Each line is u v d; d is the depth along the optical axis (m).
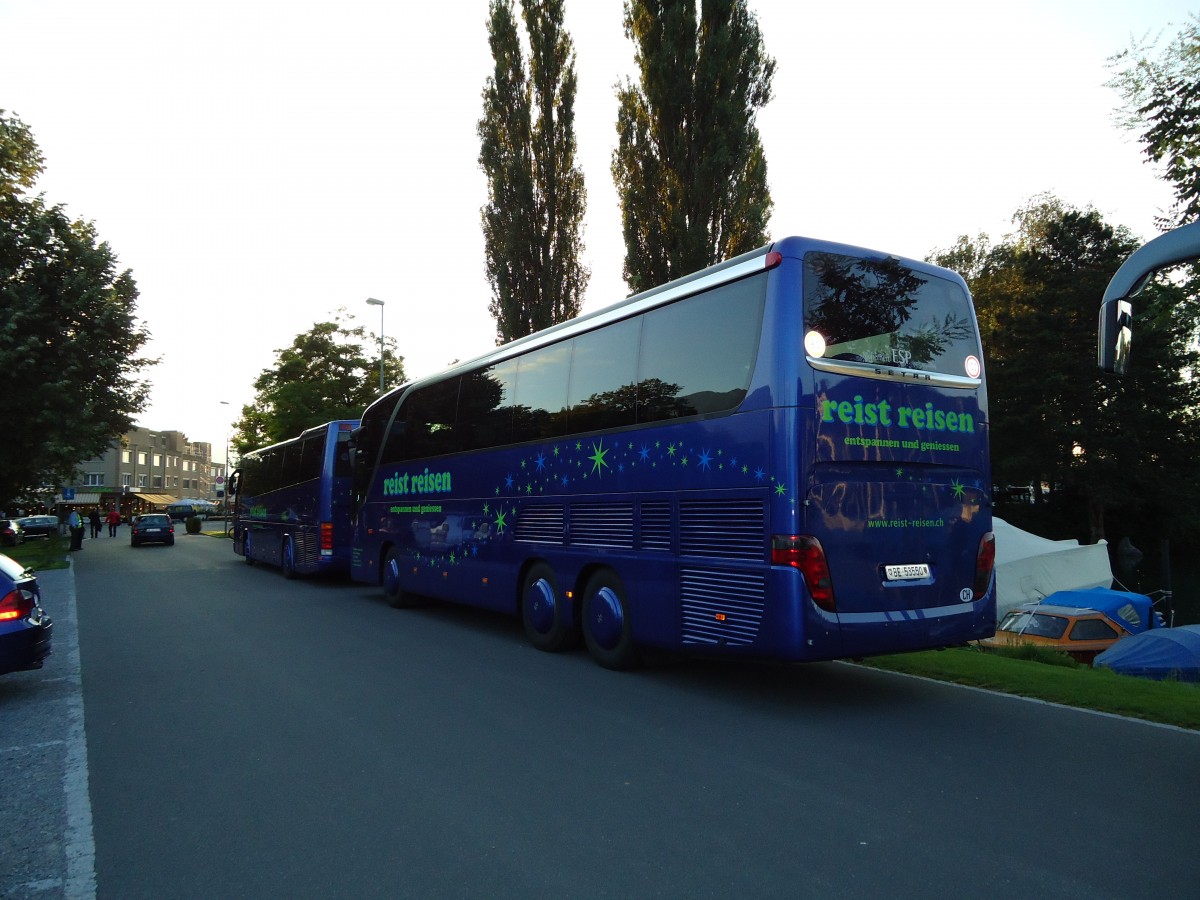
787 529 6.29
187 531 55.16
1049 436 38.28
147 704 7.14
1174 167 13.67
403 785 4.96
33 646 7.39
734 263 7.04
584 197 26.48
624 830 4.23
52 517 59.78
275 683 7.86
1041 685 7.25
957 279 7.45
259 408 48.81
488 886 3.63
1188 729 6.02
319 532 17.27
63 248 26.97
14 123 26.03
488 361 10.94
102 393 28.77
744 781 4.98
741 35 21.98
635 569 7.89
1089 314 37.88
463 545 11.23
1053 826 4.22
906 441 6.81
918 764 5.27
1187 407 37.75
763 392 6.54
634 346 8.15
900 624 6.59
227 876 3.79
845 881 3.63
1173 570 41.00
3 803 4.80
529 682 7.82
